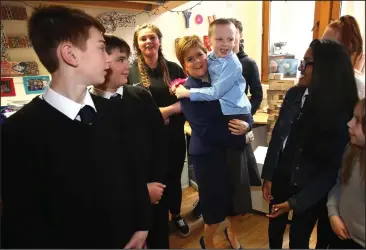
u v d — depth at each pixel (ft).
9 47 4.83
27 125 2.16
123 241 2.65
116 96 3.23
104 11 5.27
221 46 3.58
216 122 3.70
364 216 2.38
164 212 4.18
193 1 6.18
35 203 2.23
